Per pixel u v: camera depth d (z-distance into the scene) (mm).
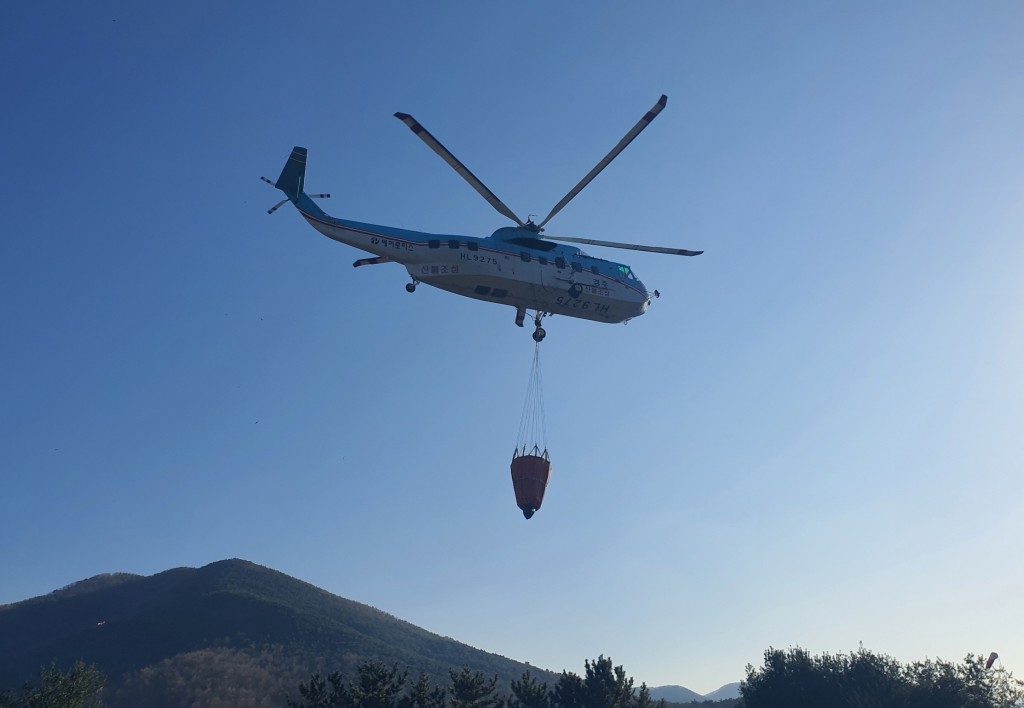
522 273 41125
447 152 35938
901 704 51844
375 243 39844
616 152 36375
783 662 59969
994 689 52531
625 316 45594
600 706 55156
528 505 34844
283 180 40312
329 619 198125
